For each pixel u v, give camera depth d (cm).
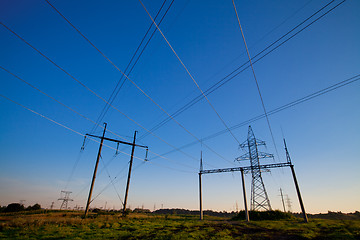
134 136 3678
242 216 4653
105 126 3294
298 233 2395
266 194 4606
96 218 2912
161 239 1855
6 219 2722
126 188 3438
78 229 2112
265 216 4328
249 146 4928
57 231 1933
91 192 2933
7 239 1554
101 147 3166
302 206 3412
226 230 2553
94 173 3000
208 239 1969
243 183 3966
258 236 2217
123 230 2259
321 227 2881
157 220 3591
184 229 2536
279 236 2220
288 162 3653
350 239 1970
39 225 2150
